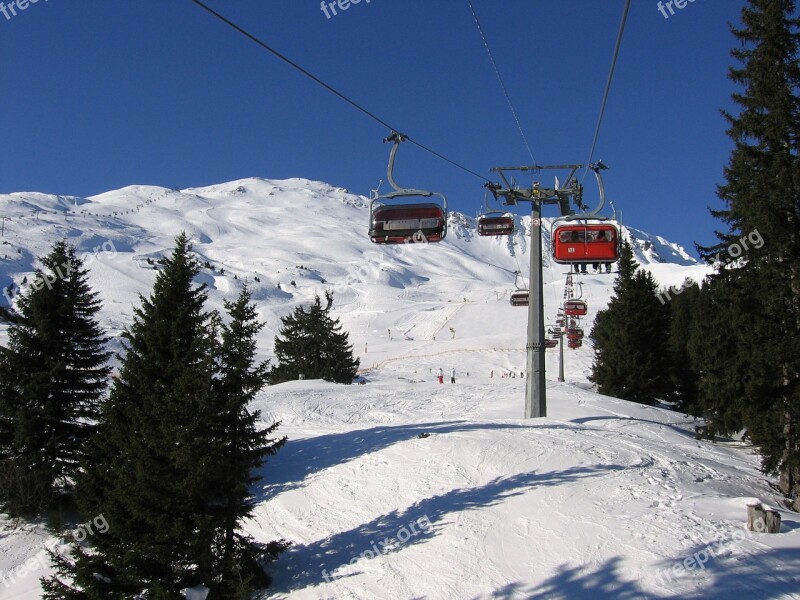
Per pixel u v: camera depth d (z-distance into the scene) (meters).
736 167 22.17
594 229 22.00
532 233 26.62
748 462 24.17
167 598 13.64
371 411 34.81
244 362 15.44
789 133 21.33
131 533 14.66
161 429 14.88
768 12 21.59
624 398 41.56
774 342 20.53
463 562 14.26
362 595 13.84
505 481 17.84
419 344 100.75
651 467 19.19
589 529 14.75
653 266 183.50
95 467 17.16
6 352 23.70
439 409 34.97
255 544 15.44
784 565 12.58
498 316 130.38
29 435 22.89
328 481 19.86
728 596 11.70
